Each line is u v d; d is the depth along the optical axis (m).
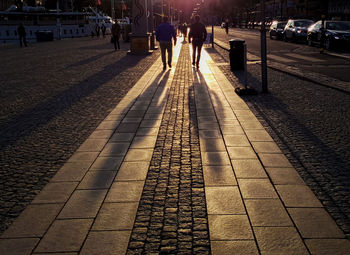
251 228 2.82
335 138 5.03
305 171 3.96
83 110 7.02
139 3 19.81
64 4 77.94
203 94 8.27
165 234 2.79
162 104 7.35
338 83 9.12
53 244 2.66
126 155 4.52
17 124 6.12
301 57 16.22
